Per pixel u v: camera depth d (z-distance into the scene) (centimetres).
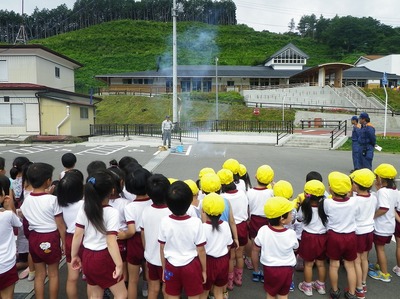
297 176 975
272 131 2158
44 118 2116
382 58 5409
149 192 307
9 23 7506
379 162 1247
